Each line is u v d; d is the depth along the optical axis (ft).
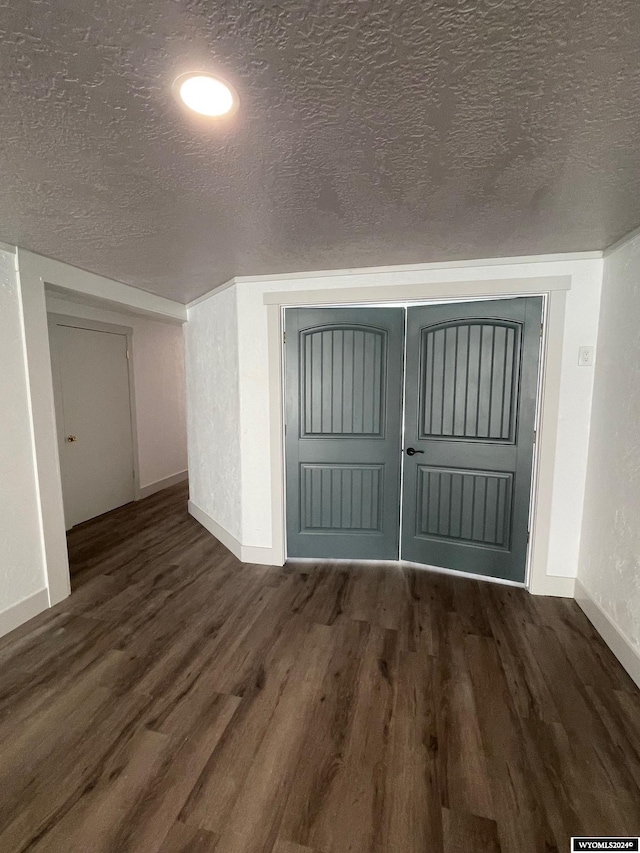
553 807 4.15
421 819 4.03
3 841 3.84
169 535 11.83
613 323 6.96
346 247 7.02
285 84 3.02
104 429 13.78
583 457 7.90
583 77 2.96
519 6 2.41
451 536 9.27
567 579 8.21
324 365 9.46
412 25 2.54
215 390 11.02
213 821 4.01
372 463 9.65
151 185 4.63
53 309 11.73
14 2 2.37
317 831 3.92
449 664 6.29
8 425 7.09
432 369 9.00
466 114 3.39
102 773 4.51
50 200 5.03
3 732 5.06
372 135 3.69
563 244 7.03
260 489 9.75
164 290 10.48
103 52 2.74
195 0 2.35
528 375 8.18
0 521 6.98
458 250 7.28
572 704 5.50
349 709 5.41
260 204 5.17
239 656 6.49
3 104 3.21
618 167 4.31
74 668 6.23
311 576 9.23
